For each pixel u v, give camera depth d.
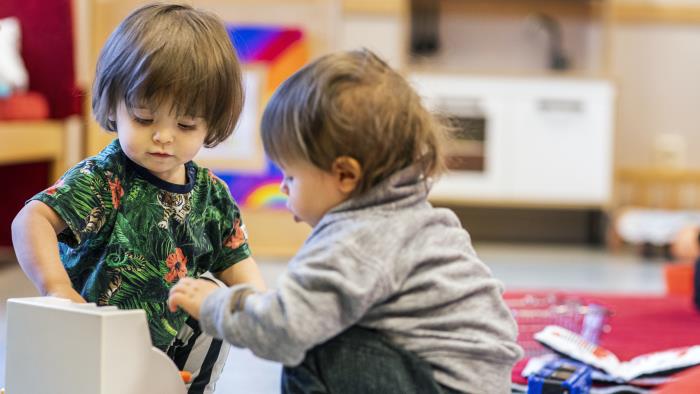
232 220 1.35
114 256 1.22
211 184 1.34
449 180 4.50
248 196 3.59
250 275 1.35
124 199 1.23
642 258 4.15
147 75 1.13
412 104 1.06
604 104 4.49
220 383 1.87
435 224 1.08
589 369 1.48
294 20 3.57
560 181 4.52
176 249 1.27
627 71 4.89
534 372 1.41
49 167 3.43
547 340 1.73
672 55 4.88
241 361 2.07
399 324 1.04
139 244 1.23
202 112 1.17
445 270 1.05
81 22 3.39
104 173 1.21
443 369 1.03
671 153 4.87
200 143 1.20
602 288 3.18
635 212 4.30
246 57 3.55
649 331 2.12
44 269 1.13
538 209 4.83
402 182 1.06
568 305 2.25
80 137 3.40
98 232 1.21
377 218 1.03
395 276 1.01
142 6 1.23
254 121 3.55
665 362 1.66
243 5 3.55
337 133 1.02
